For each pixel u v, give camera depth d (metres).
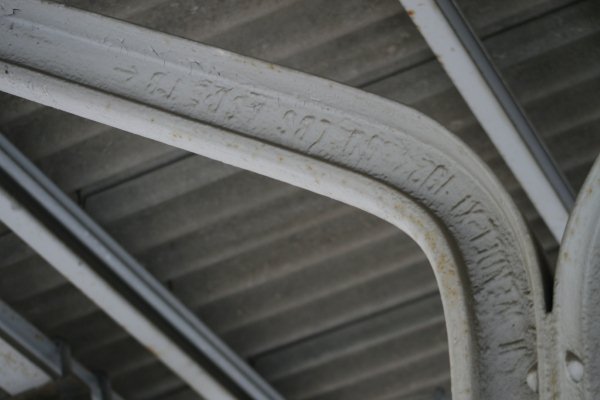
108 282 8.35
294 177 4.79
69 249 8.11
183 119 4.88
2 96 7.80
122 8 7.57
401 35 7.83
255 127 4.85
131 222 8.59
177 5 7.57
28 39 5.14
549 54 8.04
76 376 9.30
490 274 4.46
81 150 8.17
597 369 4.08
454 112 8.23
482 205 4.57
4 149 7.95
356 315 9.42
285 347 9.62
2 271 8.80
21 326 9.05
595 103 8.30
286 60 7.96
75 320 9.18
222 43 7.82
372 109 4.76
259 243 8.87
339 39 7.84
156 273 8.93
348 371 9.77
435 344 9.61
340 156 4.75
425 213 4.55
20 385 9.21
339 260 9.03
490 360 4.32
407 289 9.28
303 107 4.84
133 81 5.00
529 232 4.30
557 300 4.16
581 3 7.88
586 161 8.59
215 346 9.27
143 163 8.32
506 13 7.86
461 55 7.41
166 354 8.88
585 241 4.19
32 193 8.05
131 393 9.88
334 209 8.66
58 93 4.99
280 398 9.79
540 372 4.11
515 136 7.77
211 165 8.34
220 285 9.11
